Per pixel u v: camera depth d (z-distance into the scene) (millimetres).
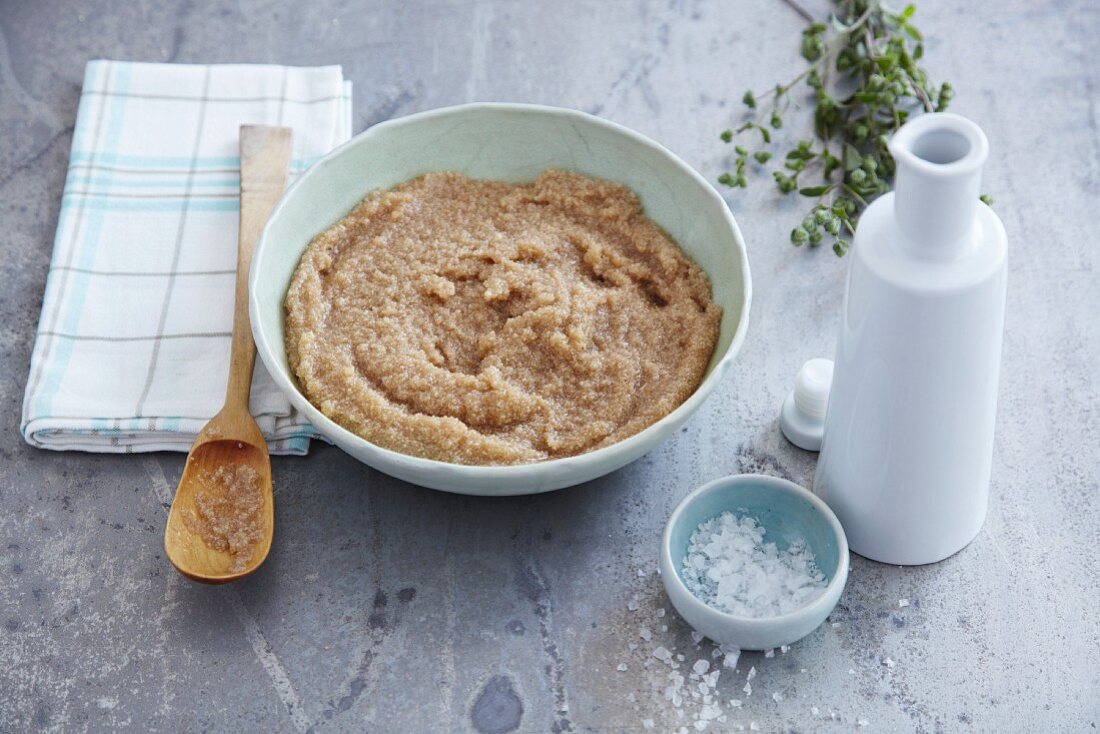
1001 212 855
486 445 706
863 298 636
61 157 893
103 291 820
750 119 904
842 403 680
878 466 686
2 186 880
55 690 699
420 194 804
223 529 729
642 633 709
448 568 731
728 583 699
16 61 938
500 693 694
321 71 911
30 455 775
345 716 688
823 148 889
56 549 743
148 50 945
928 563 730
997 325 636
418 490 758
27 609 723
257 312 725
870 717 685
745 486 709
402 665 703
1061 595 719
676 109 910
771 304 822
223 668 704
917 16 951
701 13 958
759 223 856
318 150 880
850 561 733
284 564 733
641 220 794
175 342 800
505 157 816
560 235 788
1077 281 826
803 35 922
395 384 732
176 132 889
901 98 905
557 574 729
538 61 937
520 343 743
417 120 796
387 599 722
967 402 656
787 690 693
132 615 720
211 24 959
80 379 785
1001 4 955
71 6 967
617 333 752
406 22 960
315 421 691
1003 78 916
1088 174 870
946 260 620
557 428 725
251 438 748
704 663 699
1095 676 694
